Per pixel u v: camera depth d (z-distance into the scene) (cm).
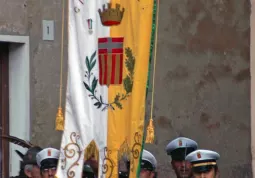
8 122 1792
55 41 1820
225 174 2192
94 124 1215
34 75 1794
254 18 2248
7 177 1767
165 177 2027
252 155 2248
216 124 2172
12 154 1770
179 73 2083
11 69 1794
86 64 1223
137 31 1167
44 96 1805
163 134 2039
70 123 1239
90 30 1223
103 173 1202
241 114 2231
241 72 2231
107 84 1202
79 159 1227
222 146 2188
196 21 2125
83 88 1227
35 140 1789
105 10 1199
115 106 1195
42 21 1803
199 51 2130
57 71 1825
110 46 1198
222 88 2184
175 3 2077
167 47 2058
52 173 1377
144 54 1160
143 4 1159
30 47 1788
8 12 1753
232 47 2209
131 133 1172
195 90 2117
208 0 2152
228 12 2200
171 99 2062
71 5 1242
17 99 1788
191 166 1404
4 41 1747
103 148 1204
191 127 2108
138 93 1164
